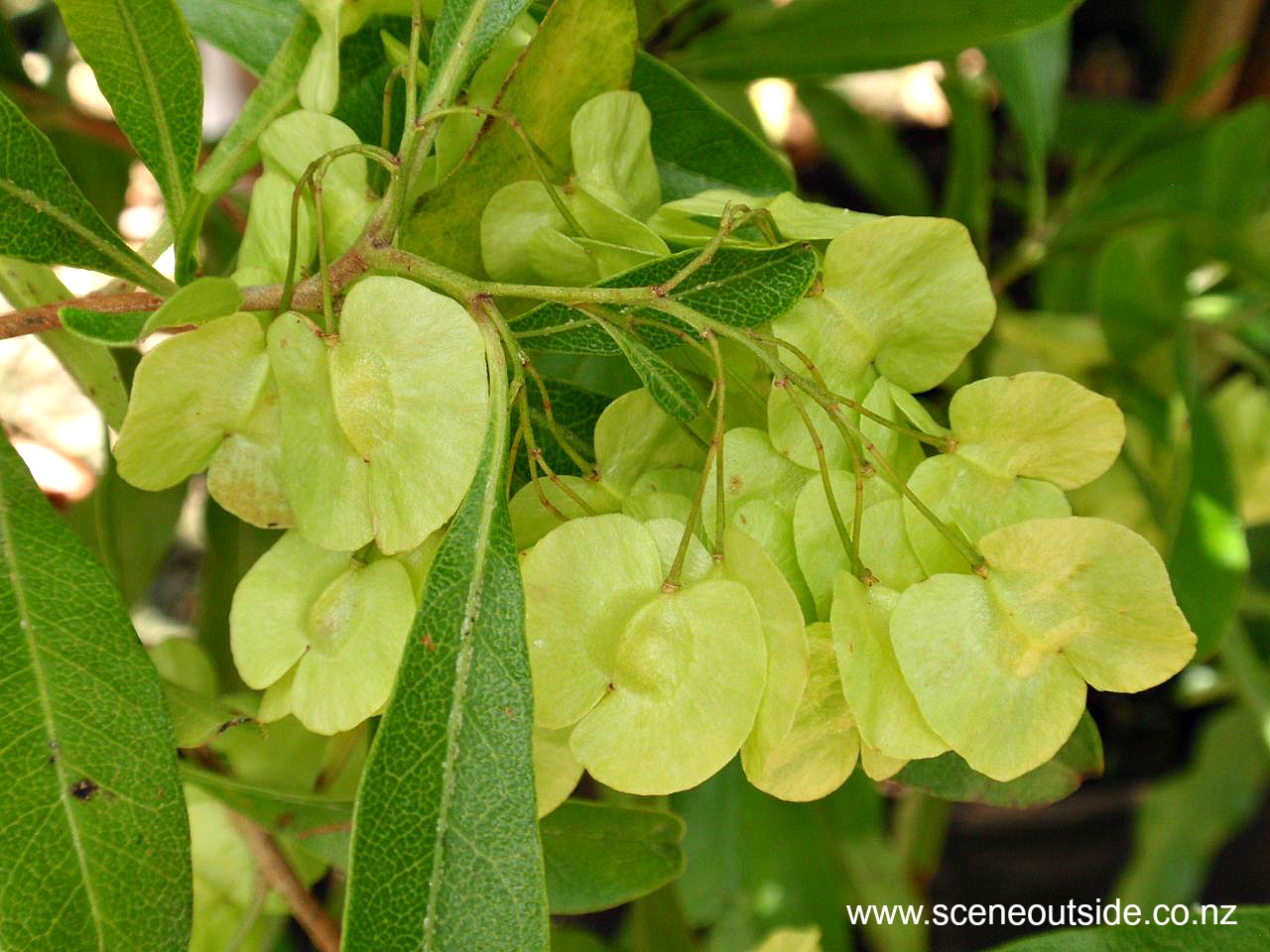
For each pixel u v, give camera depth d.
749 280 0.17
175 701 0.19
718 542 0.17
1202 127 0.33
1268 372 0.31
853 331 0.18
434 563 0.17
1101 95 0.45
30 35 0.45
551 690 0.17
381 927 0.16
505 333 0.17
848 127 0.37
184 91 0.18
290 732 0.23
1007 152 0.41
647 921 0.29
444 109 0.17
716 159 0.21
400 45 0.19
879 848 0.33
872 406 0.18
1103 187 0.33
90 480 0.36
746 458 0.18
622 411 0.18
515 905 0.17
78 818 0.18
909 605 0.17
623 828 0.21
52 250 0.18
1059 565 0.17
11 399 0.42
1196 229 0.28
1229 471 0.25
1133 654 0.17
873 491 0.18
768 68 0.26
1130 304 0.29
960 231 0.18
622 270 0.18
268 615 0.18
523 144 0.18
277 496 0.18
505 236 0.18
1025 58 0.31
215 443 0.18
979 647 0.17
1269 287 0.28
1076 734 0.20
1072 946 0.19
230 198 0.26
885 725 0.17
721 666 0.17
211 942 0.23
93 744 0.18
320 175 0.17
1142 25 0.45
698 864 0.32
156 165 0.19
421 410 0.17
